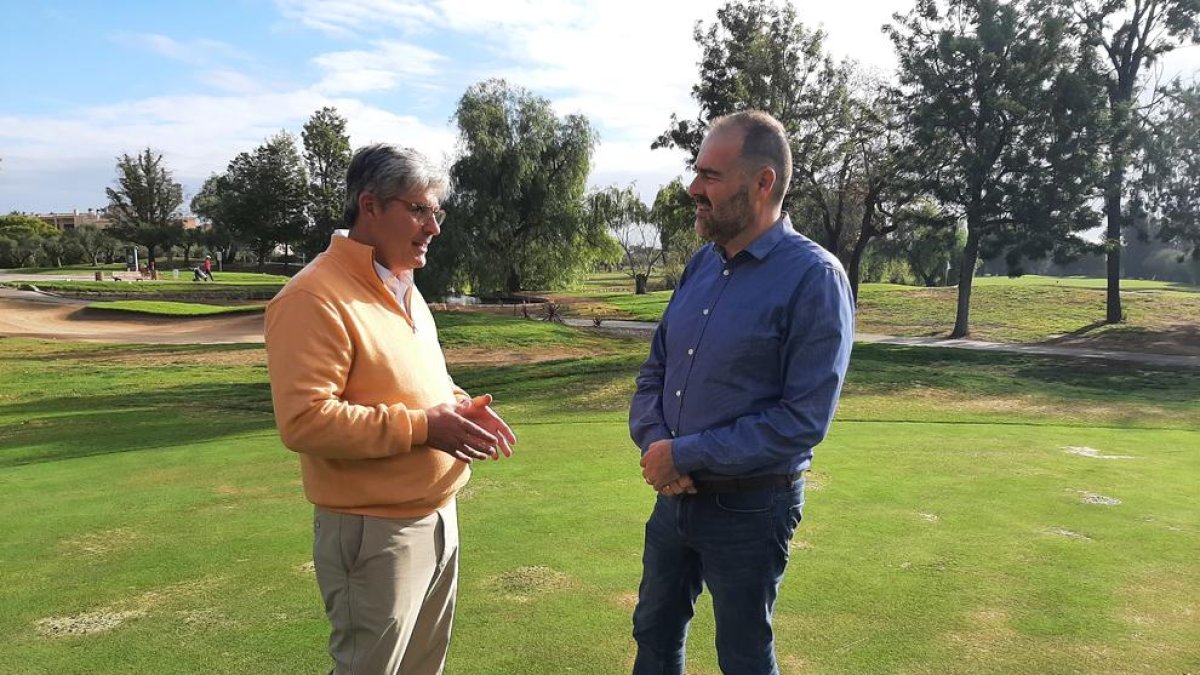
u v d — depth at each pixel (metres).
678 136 26.20
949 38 22.52
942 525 4.36
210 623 3.15
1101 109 21.70
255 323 28.12
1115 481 5.41
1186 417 9.20
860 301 32.59
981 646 2.88
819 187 26.88
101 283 39.03
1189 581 3.51
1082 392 11.56
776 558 2.14
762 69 24.33
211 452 6.73
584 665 2.76
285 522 4.55
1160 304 27.91
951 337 24.67
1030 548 3.96
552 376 12.53
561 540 4.12
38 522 4.58
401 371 2.16
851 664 2.75
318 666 2.79
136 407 11.04
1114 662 2.76
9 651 2.92
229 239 65.50
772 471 2.08
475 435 2.10
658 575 2.36
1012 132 22.61
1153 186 24.36
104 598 3.42
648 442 2.31
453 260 31.34
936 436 7.19
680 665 2.45
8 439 8.21
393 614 2.14
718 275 2.22
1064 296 30.67
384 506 2.08
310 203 62.19
